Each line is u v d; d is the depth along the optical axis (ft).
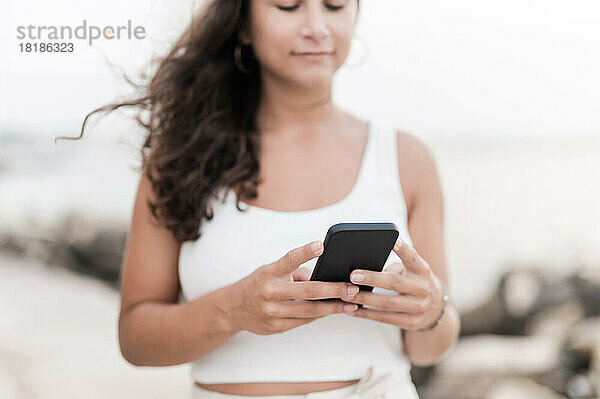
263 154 4.25
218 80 4.39
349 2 3.96
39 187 19.84
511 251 19.81
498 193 23.76
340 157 4.23
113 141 4.81
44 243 18.76
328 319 4.03
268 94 4.28
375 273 3.49
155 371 12.77
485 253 19.53
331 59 3.98
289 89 4.15
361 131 4.35
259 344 4.01
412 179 4.29
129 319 4.17
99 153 19.90
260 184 4.18
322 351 4.01
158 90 4.55
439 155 25.44
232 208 4.12
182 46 4.66
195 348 3.91
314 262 4.08
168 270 4.28
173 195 4.12
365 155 4.25
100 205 19.62
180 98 4.41
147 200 4.28
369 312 3.71
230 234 4.07
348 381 4.07
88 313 15.88
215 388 4.11
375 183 4.17
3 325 14.42
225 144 4.21
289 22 3.89
